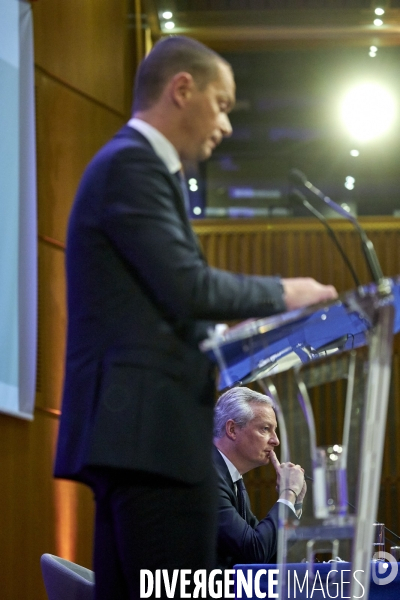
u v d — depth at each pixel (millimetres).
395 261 9523
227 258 9625
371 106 5266
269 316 1781
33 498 6230
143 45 8555
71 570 2928
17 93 5984
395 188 10430
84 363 1777
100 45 7453
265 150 10742
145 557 1732
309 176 10594
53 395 6559
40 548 6254
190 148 1941
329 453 1599
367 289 1536
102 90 7410
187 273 1713
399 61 10203
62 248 6828
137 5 8305
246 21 9219
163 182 1804
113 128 7488
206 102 1919
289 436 1627
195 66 1922
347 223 9609
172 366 1747
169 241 1727
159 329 1755
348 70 10430
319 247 9594
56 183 6828
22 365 5906
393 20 9227
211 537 1774
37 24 6738
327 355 1609
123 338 1744
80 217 1817
